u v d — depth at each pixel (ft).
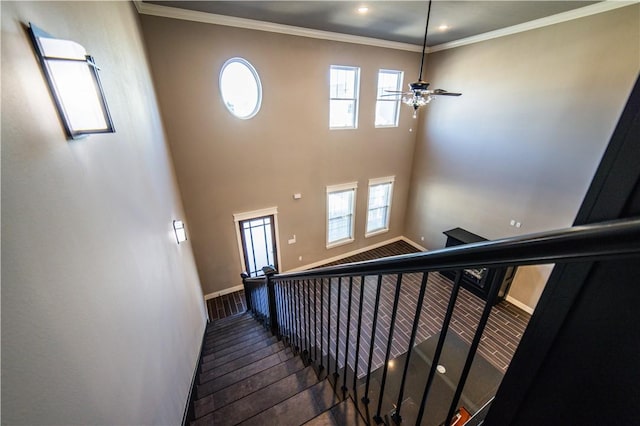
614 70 10.86
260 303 13.16
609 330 1.35
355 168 19.03
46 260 2.48
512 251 1.63
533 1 10.70
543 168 13.74
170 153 12.55
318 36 14.65
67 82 3.12
